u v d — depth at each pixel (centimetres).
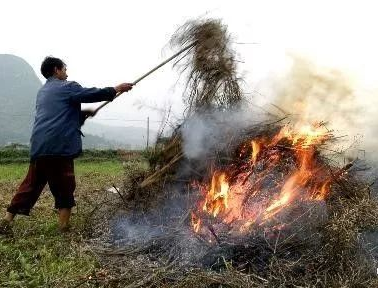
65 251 443
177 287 350
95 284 370
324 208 424
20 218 568
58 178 500
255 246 397
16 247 452
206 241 405
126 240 470
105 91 508
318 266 375
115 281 374
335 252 374
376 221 426
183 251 412
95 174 1168
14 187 872
